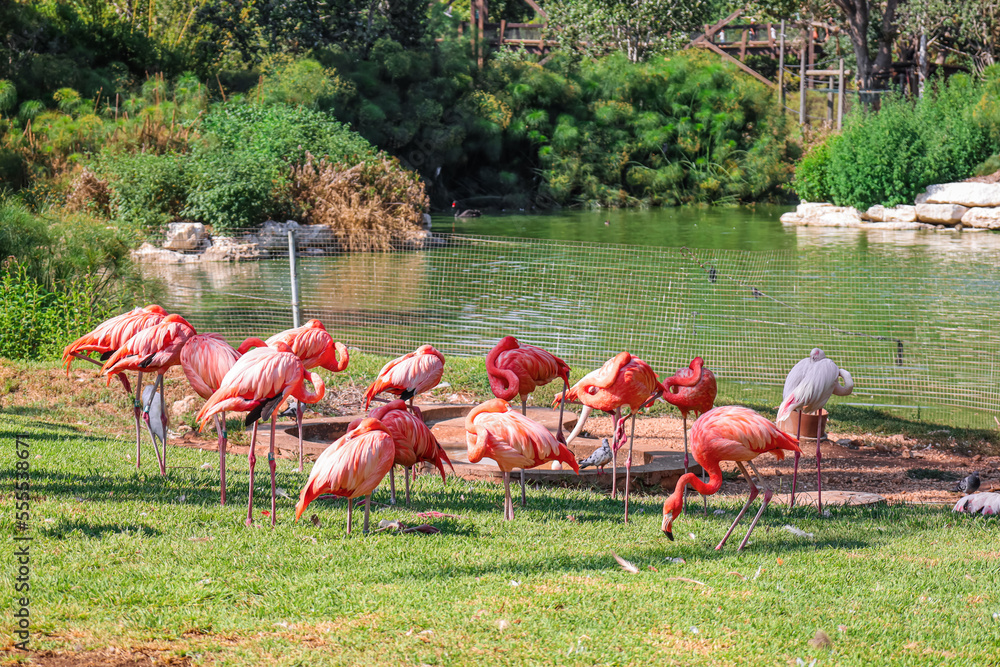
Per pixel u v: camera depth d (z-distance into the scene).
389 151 42.12
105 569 4.86
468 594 4.70
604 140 45.03
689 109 45.53
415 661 3.89
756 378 12.62
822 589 5.03
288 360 5.70
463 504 6.88
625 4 46.59
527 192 44.88
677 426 10.36
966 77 36.72
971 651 4.21
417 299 17.69
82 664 3.80
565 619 4.39
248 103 34.34
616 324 15.59
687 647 4.12
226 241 24.92
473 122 43.09
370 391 7.70
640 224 35.56
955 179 34.00
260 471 7.75
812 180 36.56
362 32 42.28
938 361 13.53
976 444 10.18
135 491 6.53
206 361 6.23
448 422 9.53
